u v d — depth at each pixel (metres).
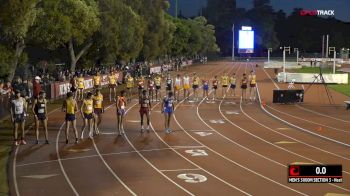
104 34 44.00
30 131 21.27
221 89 43.94
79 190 12.69
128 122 24.28
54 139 19.59
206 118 26.17
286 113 28.66
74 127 18.89
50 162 15.76
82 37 39.16
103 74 44.72
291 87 45.19
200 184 13.31
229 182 13.54
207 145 18.77
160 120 25.12
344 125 24.33
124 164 15.56
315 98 37.25
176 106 31.33
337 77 50.91
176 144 18.91
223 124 24.17
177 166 15.36
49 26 34.75
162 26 64.56
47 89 31.31
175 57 93.69
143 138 20.06
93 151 17.47
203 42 107.81
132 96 37.09
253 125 24.00
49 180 13.63
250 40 114.88
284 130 22.59
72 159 16.20
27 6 25.16
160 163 15.75
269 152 17.58
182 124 23.98
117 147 18.22
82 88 32.97
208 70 76.75
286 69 76.00
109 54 47.53
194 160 16.20
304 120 25.91
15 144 18.30
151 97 34.44
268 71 75.06
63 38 35.91
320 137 20.81
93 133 20.91
